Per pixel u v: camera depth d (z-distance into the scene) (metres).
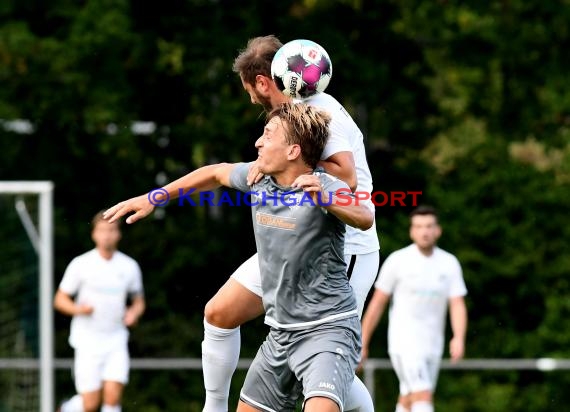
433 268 29.72
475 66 51.53
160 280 50.91
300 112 15.82
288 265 15.84
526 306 52.81
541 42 51.28
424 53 51.72
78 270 31.94
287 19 48.53
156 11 49.12
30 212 40.53
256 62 17.06
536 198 52.50
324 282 15.89
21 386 37.97
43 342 33.25
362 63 48.78
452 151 53.69
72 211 51.31
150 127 50.94
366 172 17.27
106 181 51.50
